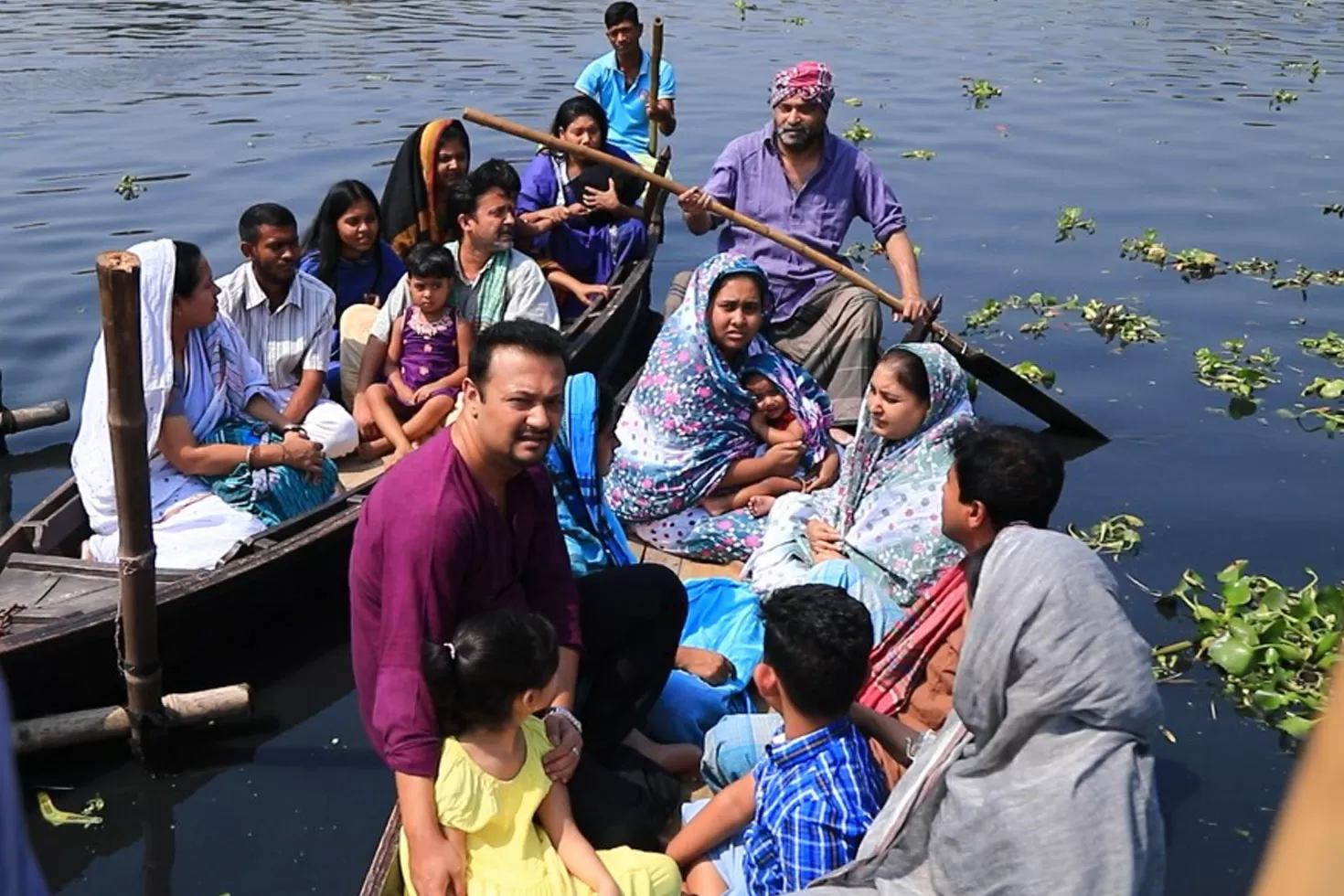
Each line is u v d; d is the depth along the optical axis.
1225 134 13.66
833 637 3.26
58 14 17.80
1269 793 4.52
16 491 6.70
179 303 5.20
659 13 19.77
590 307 7.41
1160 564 5.94
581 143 7.94
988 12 21.28
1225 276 9.56
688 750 4.10
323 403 6.20
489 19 18.27
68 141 11.85
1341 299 9.14
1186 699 5.02
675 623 3.97
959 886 3.01
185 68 14.82
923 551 4.64
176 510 5.24
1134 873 2.82
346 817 4.47
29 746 4.39
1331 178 12.12
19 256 9.13
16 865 1.04
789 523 4.92
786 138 6.64
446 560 3.23
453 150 7.35
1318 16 21.58
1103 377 7.91
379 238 7.13
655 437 5.34
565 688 3.66
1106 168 12.30
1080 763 2.87
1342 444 7.11
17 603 4.73
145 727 4.49
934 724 3.93
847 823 3.31
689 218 6.74
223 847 4.30
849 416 6.51
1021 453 3.41
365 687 3.41
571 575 3.75
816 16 20.22
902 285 6.71
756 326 5.23
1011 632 2.90
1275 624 5.14
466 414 3.31
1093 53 17.89
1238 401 7.61
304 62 15.23
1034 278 9.50
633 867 3.38
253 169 11.15
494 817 3.25
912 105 14.54
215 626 4.91
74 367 7.73
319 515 5.35
